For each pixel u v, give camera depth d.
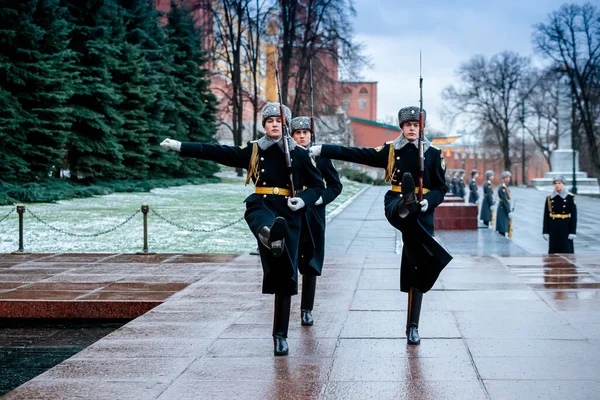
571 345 5.77
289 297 5.68
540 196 50.16
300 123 6.97
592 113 66.44
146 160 35.88
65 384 4.90
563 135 62.34
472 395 4.52
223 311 7.41
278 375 5.04
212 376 5.04
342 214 25.89
